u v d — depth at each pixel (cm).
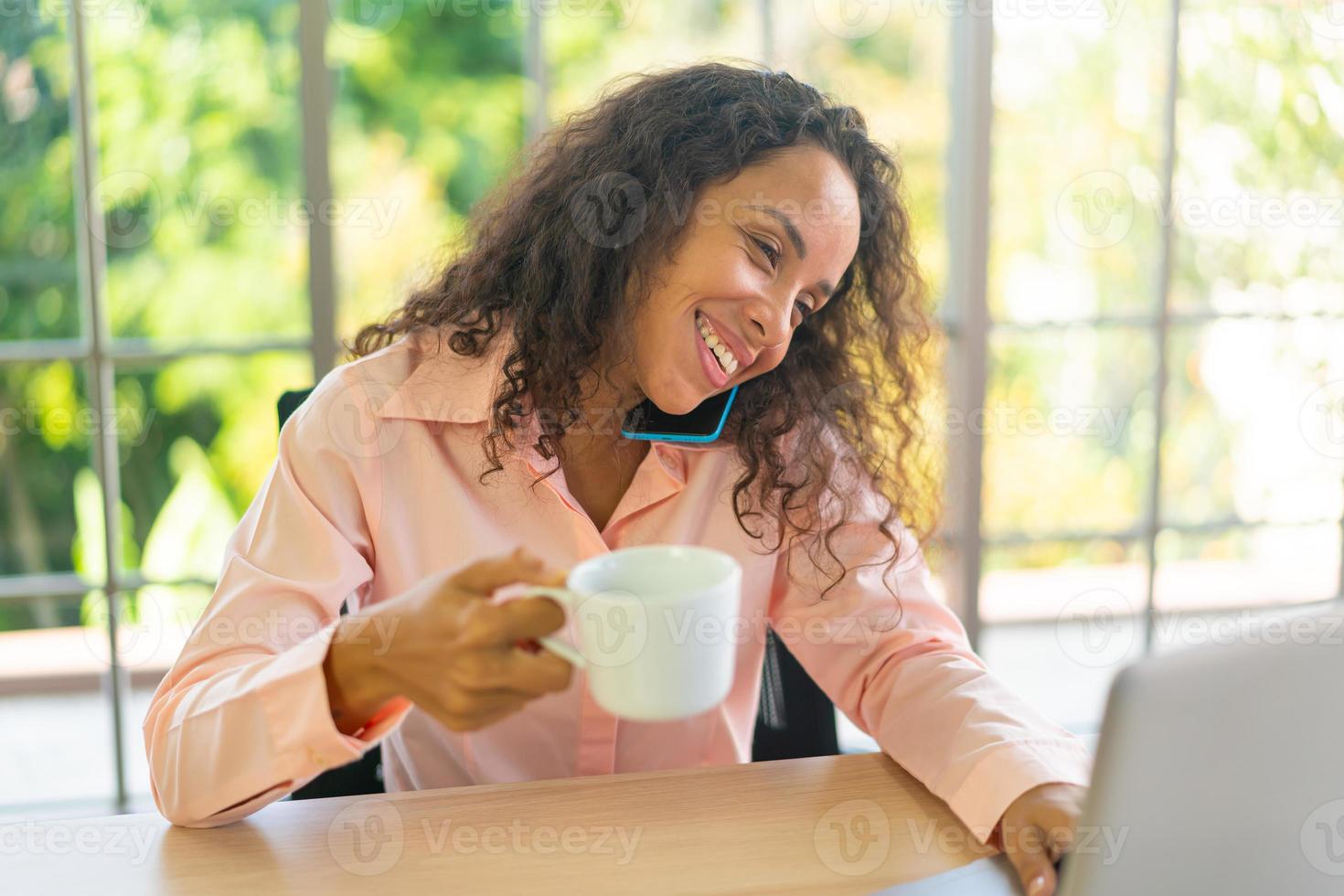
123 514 233
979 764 93
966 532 253
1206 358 260
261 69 225
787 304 111
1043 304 252
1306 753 65
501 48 305
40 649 237
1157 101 247
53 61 214
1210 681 63
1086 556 264
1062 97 244
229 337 231
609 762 122
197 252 229
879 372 136
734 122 110
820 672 125
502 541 118
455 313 124
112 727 233
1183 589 269
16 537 230
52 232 220
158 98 222
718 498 126
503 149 310
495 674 76
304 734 84
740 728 132
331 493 111
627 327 115
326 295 231
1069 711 258
